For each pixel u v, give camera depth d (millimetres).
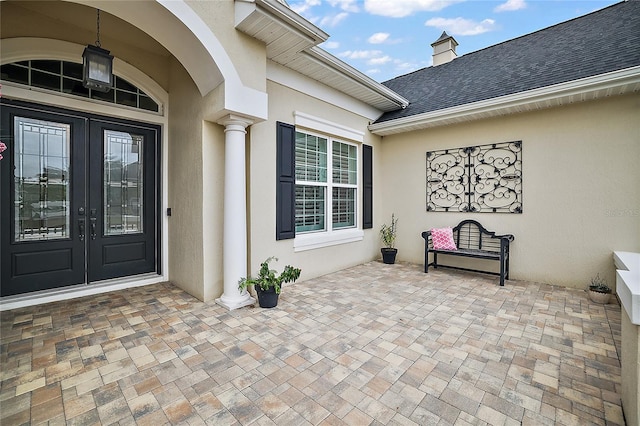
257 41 3471
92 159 3926
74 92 3699
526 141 4664
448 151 5488
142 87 4227
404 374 2156
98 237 3998
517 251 4777
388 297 3885
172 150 4363
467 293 4066
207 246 3662
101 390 1939
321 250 4996
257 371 2176
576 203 4285
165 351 2445
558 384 2047
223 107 3182
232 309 3375
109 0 2596
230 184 3480
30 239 3510
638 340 1404
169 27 2953
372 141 6188
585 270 4227
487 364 2299
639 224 3877
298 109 4547
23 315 3143
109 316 3152
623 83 3559
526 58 5414
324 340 2672
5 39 3162
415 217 5961
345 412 1762
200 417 1707
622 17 4906
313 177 5004
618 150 3979
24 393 1897
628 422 1604
